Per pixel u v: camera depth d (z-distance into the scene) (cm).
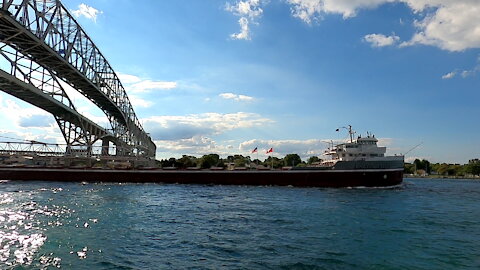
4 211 2966
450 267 1580
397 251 1852
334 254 1769
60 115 9888
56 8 6669
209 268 1507
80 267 1485
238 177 7112
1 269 1445
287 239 2105
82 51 8131
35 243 1878
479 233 2388
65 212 2994
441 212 3528
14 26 5294
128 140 13838
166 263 1570
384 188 6519
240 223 2650
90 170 7519
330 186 6606
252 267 1533
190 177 7338
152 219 2770
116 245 1880
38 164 8981
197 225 2542
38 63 7081
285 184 6850
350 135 7475
